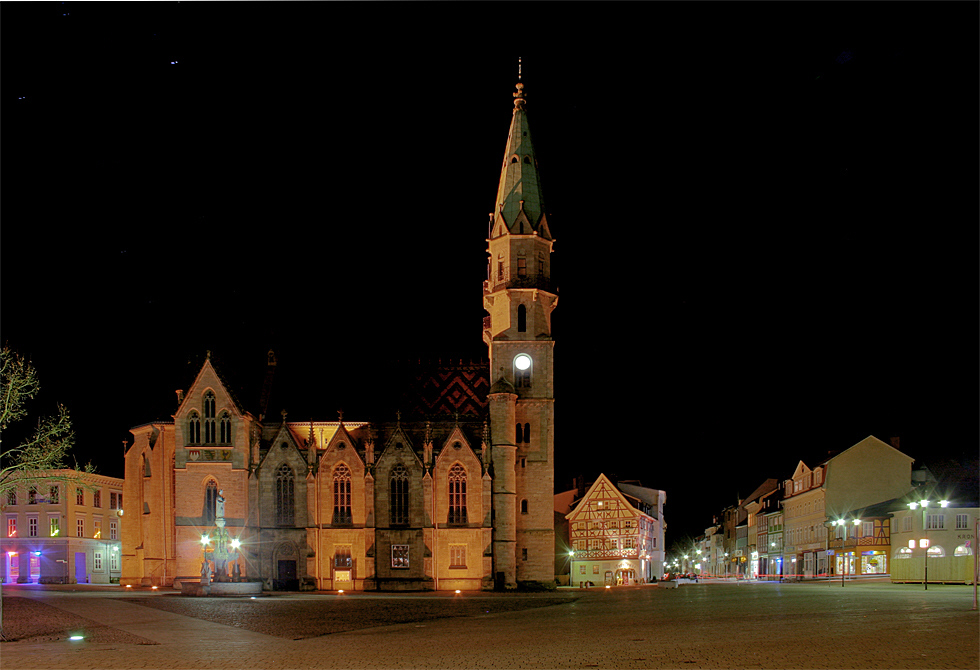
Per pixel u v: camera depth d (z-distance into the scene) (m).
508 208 113.88
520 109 117.44
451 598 80.88
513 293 111.88
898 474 131.75
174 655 32.81
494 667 28.73
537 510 108.56
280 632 42.50
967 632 35.97
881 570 121.31
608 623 46.53
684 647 33.38
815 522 141.25
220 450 105.31
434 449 110.25
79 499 126.62
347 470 107.50
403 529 106.12
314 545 105.62
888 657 29.14
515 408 110.00
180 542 103.50
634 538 141.12
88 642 37.88
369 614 56.16
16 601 70.00
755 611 52.31
